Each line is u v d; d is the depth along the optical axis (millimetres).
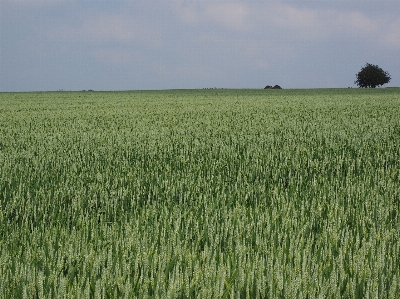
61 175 8539
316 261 4055
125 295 3248
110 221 5891
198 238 4641
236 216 5449
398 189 7145
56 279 3555
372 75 133875
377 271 3795
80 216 5703
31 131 17844
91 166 9852
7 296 3359
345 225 5254
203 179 7961
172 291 3365
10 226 5500
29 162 10281
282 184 7816
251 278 3561
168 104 41344
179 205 6184
